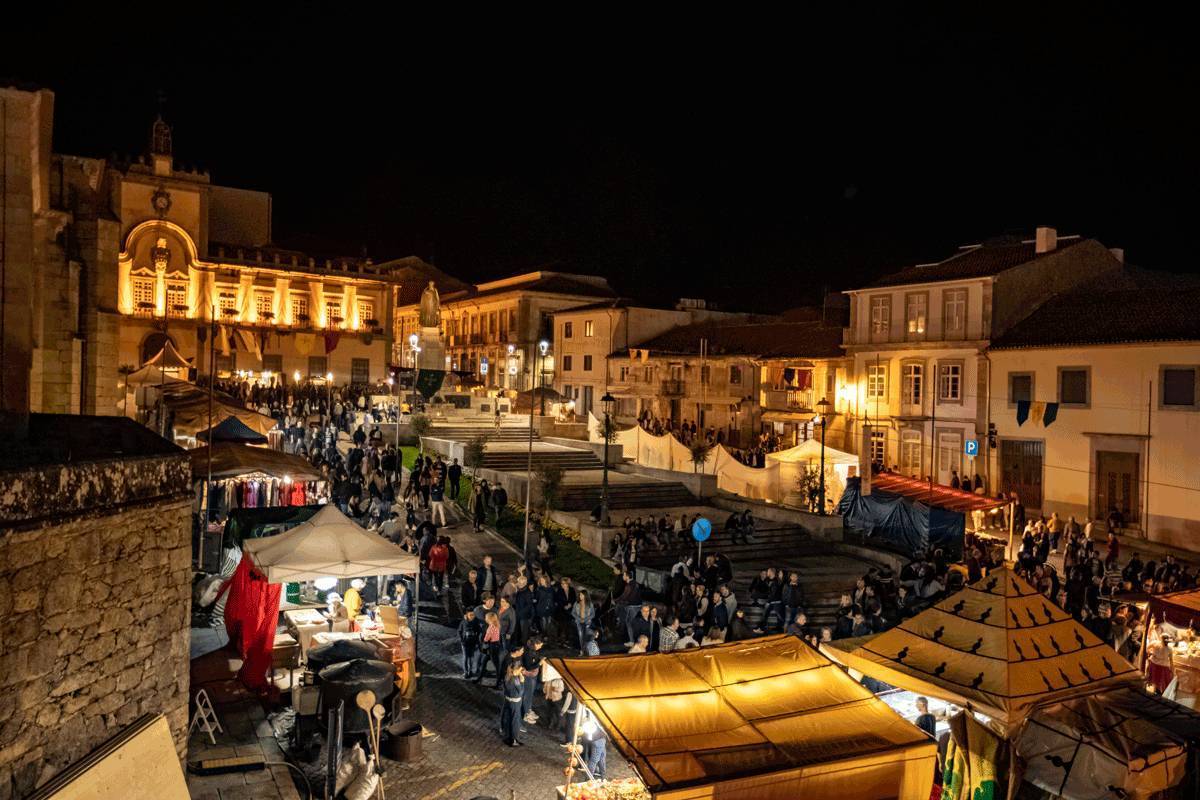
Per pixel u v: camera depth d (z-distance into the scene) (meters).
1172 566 23.95
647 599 23.17
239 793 11.45
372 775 11.98
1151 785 10.70
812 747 10.14
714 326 58.59
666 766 9.63
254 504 23.95
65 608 8.76
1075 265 41.78
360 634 15.54
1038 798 11.71
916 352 42.44
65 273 22.00
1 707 7.86
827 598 24.31
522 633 18.66
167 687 10.62
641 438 40.91
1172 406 33.00
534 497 31.75
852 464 36.12
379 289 60.72
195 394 27.39
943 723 13.91
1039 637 12.16
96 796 8.72
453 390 51.59
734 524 29.00
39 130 12.66
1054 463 36.81
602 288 69.00
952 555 26.94
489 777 13.51
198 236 53.72
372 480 27.83
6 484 7.95
